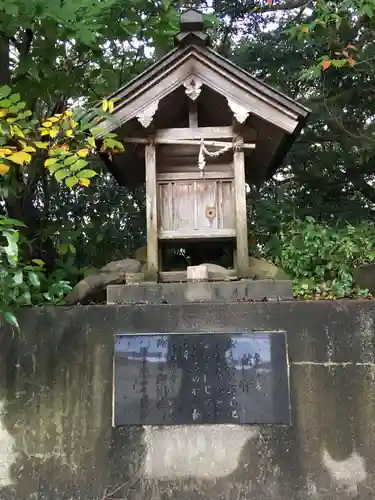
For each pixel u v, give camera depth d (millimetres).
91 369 5312
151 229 6145
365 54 10047
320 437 5051
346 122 10805
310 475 4977
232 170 6449
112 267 6285
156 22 7633
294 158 11305
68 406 5238
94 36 6605
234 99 6020
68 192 10227
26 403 5266
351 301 5336
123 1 7039
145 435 5125
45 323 5438
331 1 8531
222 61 5941
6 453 5156
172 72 6004
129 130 6270
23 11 6035
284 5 9945
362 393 5129
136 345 5289
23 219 7785
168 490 4996
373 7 7344
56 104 7988
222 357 5230
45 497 5043
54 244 8680
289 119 6008
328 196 11414
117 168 7180
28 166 7270
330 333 5266
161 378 5211
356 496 4926
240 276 6012
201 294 5652
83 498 5027
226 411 5129
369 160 10906
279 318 5324
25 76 7176
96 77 8250
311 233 7496
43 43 6980
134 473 5051
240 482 4984
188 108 6426
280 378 5164
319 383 5164
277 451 5031
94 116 5906
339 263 7258
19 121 5578
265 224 8953
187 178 6406
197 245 7184
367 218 10234
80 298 6004
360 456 5004
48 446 5160
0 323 5438
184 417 5129
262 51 11500
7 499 5059
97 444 5129
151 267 6059
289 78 11508
